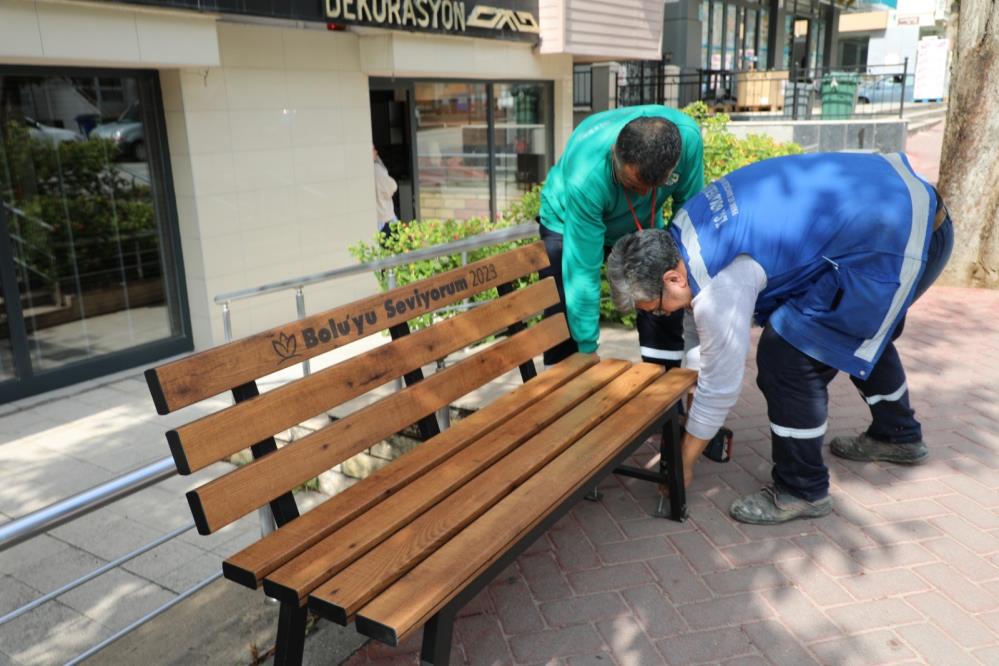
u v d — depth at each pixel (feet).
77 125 20.54
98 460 17.01
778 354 9.86
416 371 9.82
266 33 23.16
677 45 54.70
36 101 19.72
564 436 9.03
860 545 10.11
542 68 33.83
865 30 87.56
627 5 35.09
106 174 21.31
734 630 8.63
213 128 22.30
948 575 9.46
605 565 9.86
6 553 13.79
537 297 12.07
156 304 22.99
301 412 7.82
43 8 17.20
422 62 26.89
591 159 10.58
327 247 26.11
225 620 8.95
